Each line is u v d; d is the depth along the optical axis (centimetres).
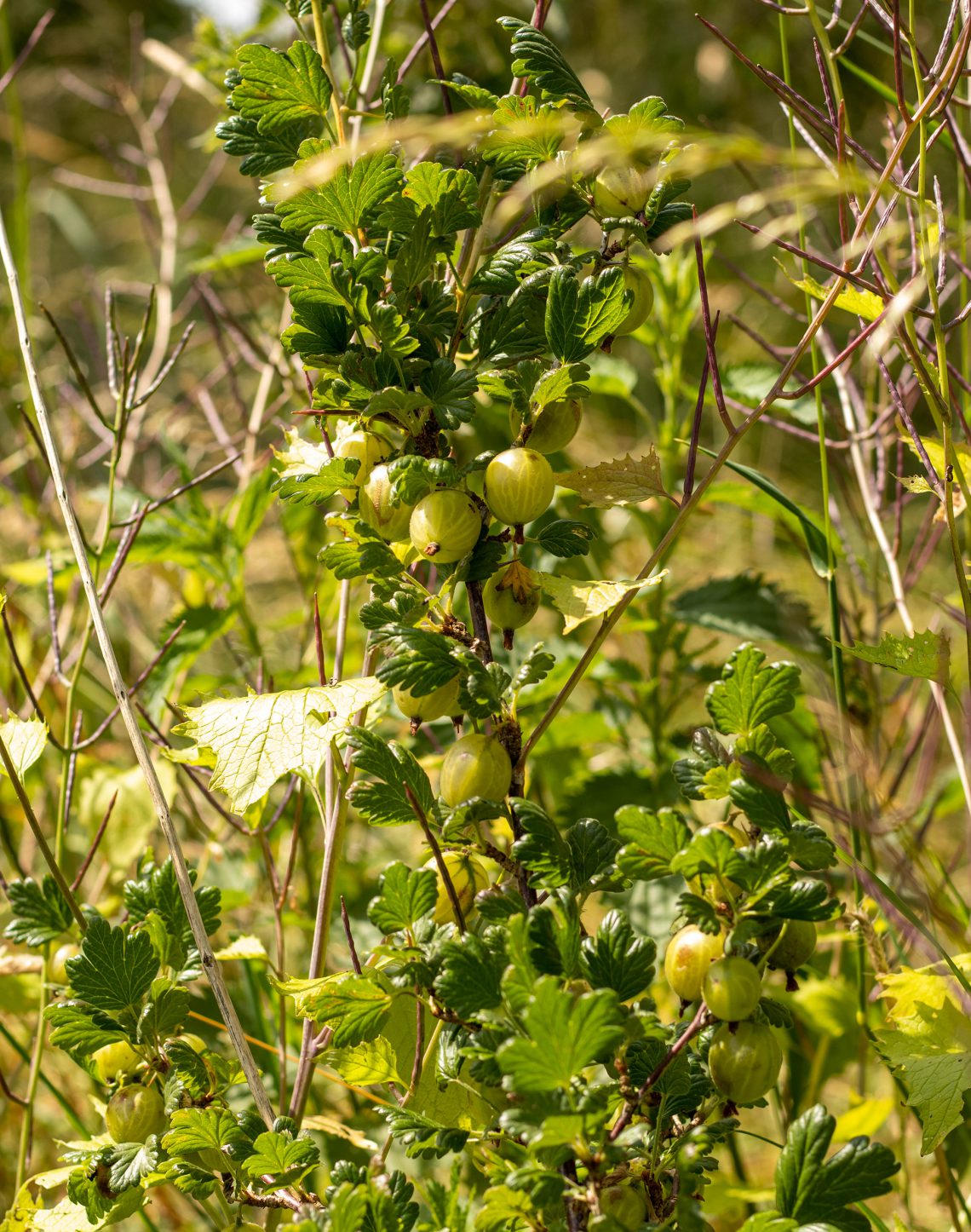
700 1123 226
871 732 250
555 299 226
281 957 246
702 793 224
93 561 275
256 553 416
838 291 230
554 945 223
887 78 461
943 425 233
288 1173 227
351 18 237
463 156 233
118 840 264
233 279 357
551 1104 221
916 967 244
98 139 410
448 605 228
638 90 668
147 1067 230
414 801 225
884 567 279
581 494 230
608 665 281
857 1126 245
